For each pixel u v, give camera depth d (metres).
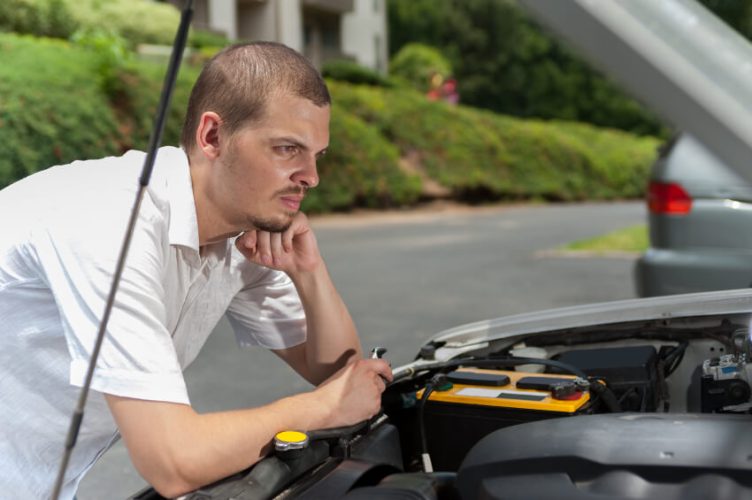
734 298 1.91
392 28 41.88
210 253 1.56
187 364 1.71
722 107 0.50
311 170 1.37
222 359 5.17
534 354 1.95
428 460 1.61
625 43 0.53
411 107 22.89
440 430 1.68
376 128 21.20
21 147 11.23
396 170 19.62
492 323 2.05
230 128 1.33
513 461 1.08
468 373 1.77
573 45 0.56
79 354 1.26
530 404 1.59
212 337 5.70
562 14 0.55
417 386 1.85
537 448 1.09
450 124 23.20
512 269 9.23
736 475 0.97
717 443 1.03
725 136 0.50
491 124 24.77
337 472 1.37
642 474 1.01
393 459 1.55
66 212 1.31
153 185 1.37
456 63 41.09
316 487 1.31
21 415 1.43
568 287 7.99
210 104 1.35
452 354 1.98
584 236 12.89
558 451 1.07
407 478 1.30
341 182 17.95
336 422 1.50
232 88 1.32
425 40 41.84
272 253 1.70
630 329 1.97
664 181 4.52
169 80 0.96
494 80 41.25
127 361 1.25
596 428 1.12
